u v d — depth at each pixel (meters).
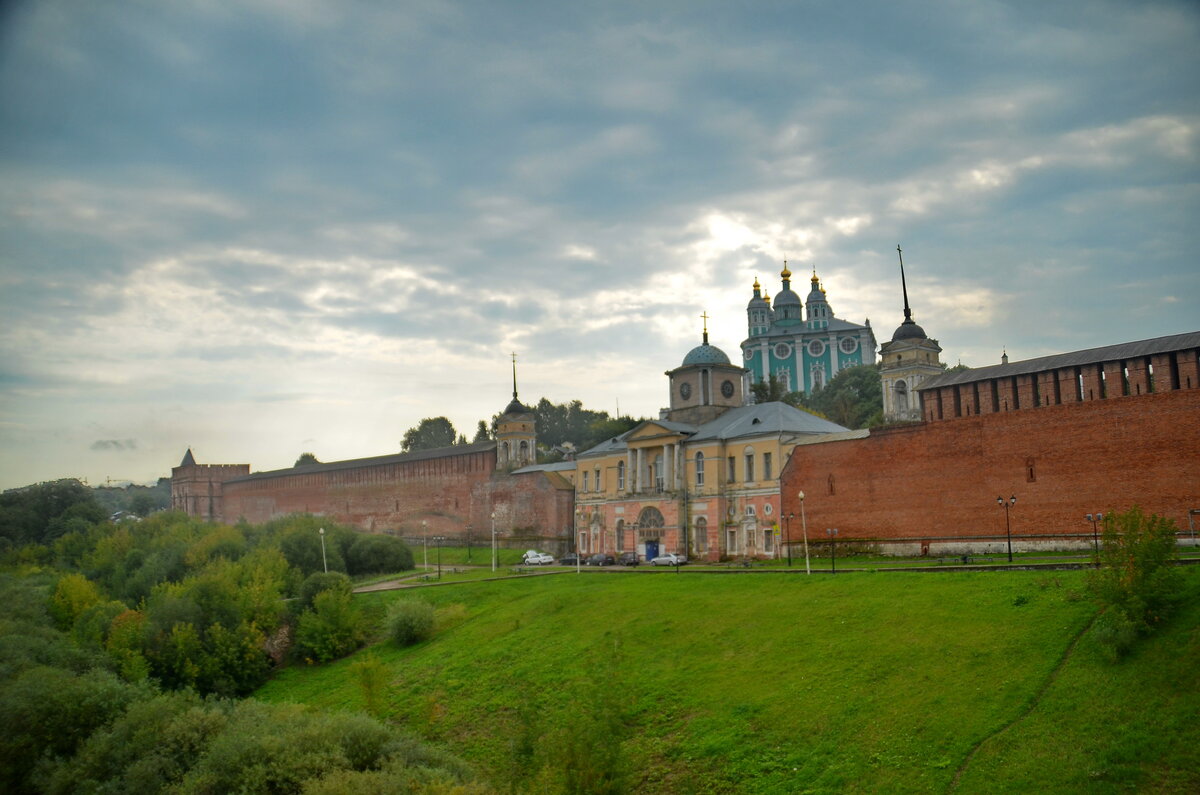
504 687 67.81
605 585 83.06
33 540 167.38
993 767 42.19
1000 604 55.12
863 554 85.75
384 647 86.38
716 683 57.62
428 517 153.00
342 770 49.59
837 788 44.72
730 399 121.25
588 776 42.53
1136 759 39.59
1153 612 46.91
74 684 65.19
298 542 117.44
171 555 116.56
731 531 102.69
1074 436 72.00
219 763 52.28
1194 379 66.75
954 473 79.50
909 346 138.25
